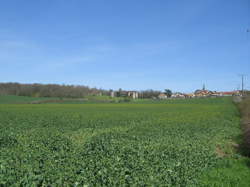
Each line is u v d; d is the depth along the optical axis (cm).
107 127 2705
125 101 9975
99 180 911
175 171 1070
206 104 7744
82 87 12938
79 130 2425
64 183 872
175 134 2164
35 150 1362
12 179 866
